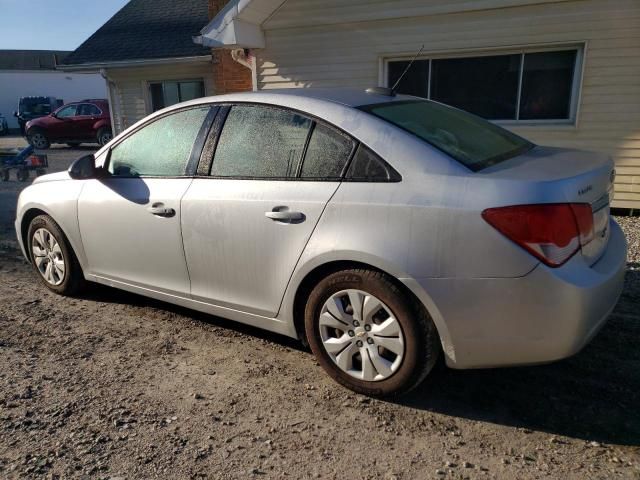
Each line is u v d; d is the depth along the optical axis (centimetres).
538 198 254
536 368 338
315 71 935
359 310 298
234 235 339
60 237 456
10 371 346
